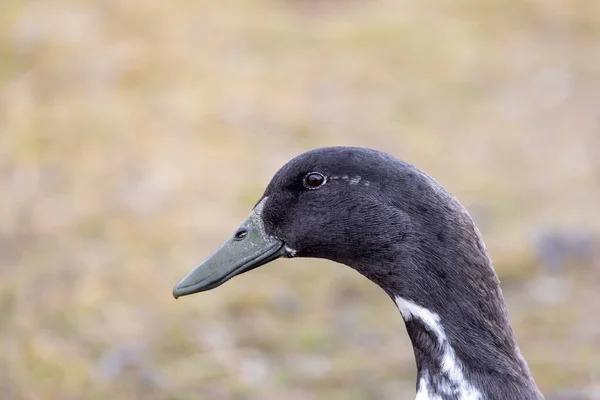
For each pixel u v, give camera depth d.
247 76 16.73
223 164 13.93
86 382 9.55
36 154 14.18
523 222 12.38
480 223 12.43
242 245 6.04
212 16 18.97
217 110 15.45
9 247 12.00
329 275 11.39
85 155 14.16
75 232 12.24
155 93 16.11
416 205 5.44
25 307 10.65
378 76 16.86
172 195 13.12
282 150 14.37
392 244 5.50
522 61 17.27
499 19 18.86
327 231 5.74
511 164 14.06
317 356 10.05
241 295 10.98
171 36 18.09
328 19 19.23
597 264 11.37
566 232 11.82
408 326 5.59
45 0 19.72
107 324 10.46
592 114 15.43
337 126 15.14
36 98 15.98
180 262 11.59
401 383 9.55
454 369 5.40
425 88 16.48
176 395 9.42
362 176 5.62
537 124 15.23
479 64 17.23
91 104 15.68
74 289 10.99
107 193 13.20
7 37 18.08
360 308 10.89
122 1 19.39
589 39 17.98
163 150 14.31
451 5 19.52
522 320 10.52
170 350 10.13
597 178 13.55
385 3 19.88
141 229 12.28
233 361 9.95
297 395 9.43
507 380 5.34
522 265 11.37
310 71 17.00
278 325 10.56
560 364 9.67
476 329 5.37
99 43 17.77
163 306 10.80
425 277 5.41
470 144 14.66
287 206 5.88
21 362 9.73
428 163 14.09
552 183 13.48
